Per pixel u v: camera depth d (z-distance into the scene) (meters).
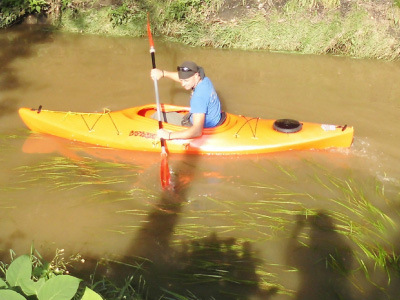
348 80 6.29
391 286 3.10
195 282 3.11
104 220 3.68
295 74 6.45
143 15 7.66
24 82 6.02
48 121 4.72
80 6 7.89
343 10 7.14
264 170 4.34
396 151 4.64
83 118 4.76
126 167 4.36
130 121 4.68
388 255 3.35
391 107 5.55
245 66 6.68
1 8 7.86
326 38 7.01
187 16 7.57
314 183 4.16
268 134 4.55
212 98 4.27
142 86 6.01
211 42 7.29
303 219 3.71
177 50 7.18
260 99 5.71
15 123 5.03
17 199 3.89
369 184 4.15
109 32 7.72
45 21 7.93
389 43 6.86
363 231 3.57
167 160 4.45
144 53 7.07
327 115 5.36
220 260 3.30
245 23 7.31
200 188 4.09
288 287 3.09
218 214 3.77
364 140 4.82
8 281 1.98
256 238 3.51
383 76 6.41
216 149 4.48
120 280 3.12
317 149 4.60
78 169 4.30
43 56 6.87
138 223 3.65
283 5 7.38
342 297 3.01
